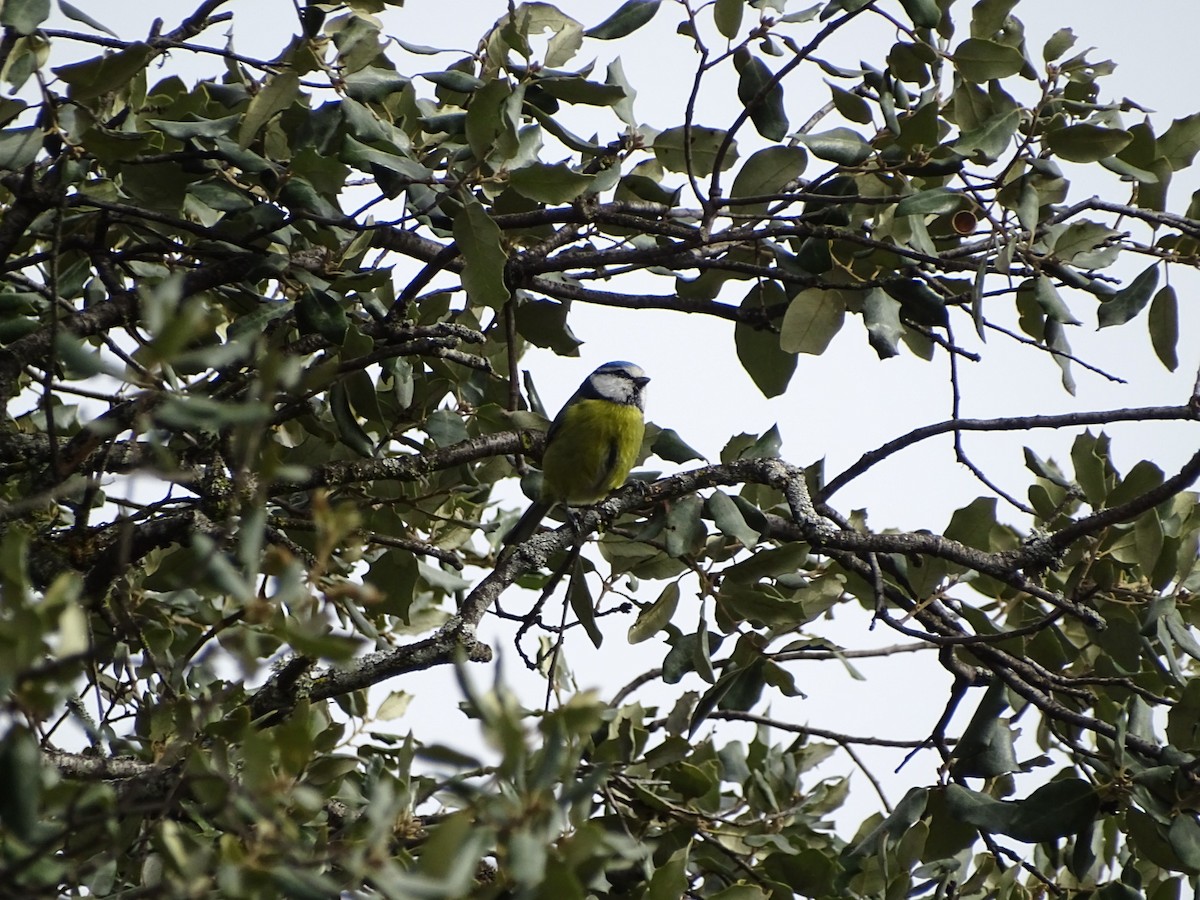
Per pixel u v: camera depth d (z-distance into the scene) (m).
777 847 9.09
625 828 8.48
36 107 7.88
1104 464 9.65
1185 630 8.60
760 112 9.28
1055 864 8.80
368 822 6.08
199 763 5.00
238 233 9.17
